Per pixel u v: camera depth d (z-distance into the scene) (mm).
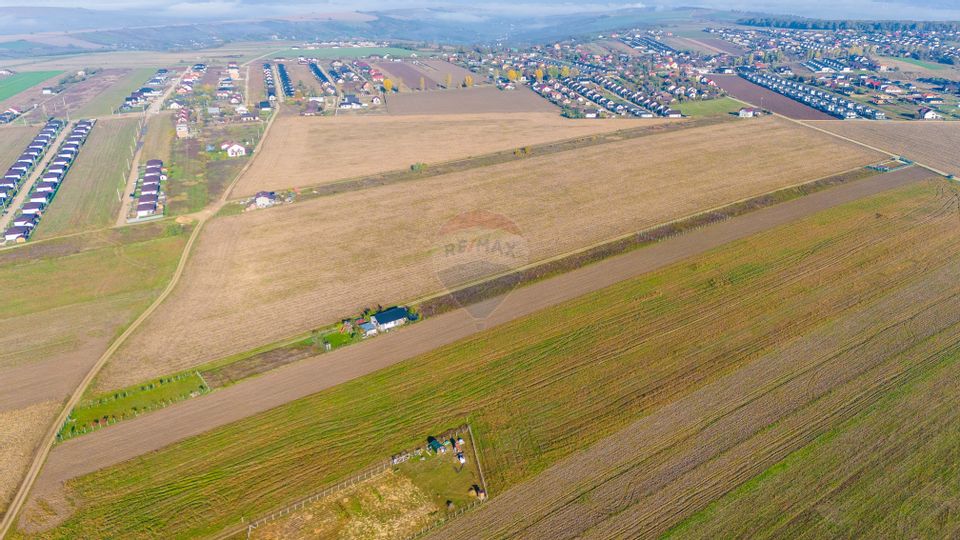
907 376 58781
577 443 50531
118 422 52656
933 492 45812
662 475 47281
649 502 44906
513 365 60375
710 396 56031
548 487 46312
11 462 48438
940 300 72688
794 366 60344
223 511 44281
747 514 43906
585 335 65438
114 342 64062
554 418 53375
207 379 58062
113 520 43438
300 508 44688
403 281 76188
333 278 77062
